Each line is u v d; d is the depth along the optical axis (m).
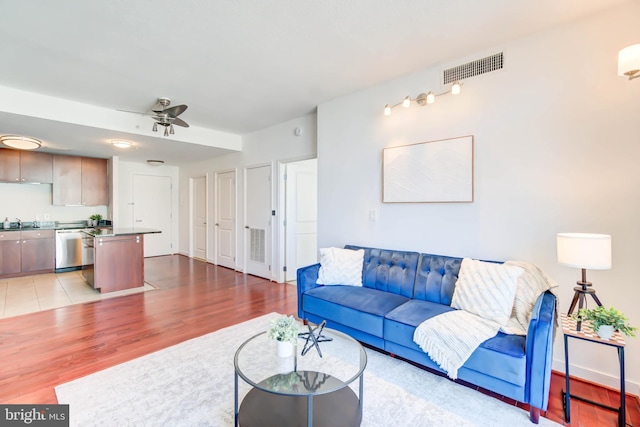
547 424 1.74
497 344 1.87
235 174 5.77
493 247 2.58
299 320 3.23
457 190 2.75
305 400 1.80
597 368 2.15
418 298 2.69
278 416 1.66
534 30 2.32
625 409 1.76
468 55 2.68
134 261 4.46
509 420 1.78
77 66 2.80
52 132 4.11
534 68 2.37
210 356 2.48
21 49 2.50
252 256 5.41
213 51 2.57
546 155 2.33
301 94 3.56
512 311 2.17
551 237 2.31
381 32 2.32
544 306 1.81
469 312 2.25
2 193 5.33
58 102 3.59
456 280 2.53
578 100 2.20
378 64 2.83
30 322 3.16
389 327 2.29
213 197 6.43
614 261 2.08
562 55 2.25
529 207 2.40
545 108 2.33
